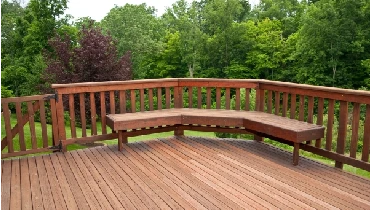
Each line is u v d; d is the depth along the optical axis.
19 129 4.20
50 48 19.09
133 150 4.45
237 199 2.92
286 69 27.16
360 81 22.67
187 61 29.89
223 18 28.86
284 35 31.05
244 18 37.97
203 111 4.95
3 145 4.15
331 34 22.42
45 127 4.34
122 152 4.36
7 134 4.13
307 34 23.55
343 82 22.86
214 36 29.14
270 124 4.04
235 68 27.92
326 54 23.28
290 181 3.35
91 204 2.85
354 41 22.12
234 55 28.80
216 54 29.33
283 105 4.54
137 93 20.03
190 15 33.00
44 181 3.39
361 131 11.84
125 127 4.32
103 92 4.63
